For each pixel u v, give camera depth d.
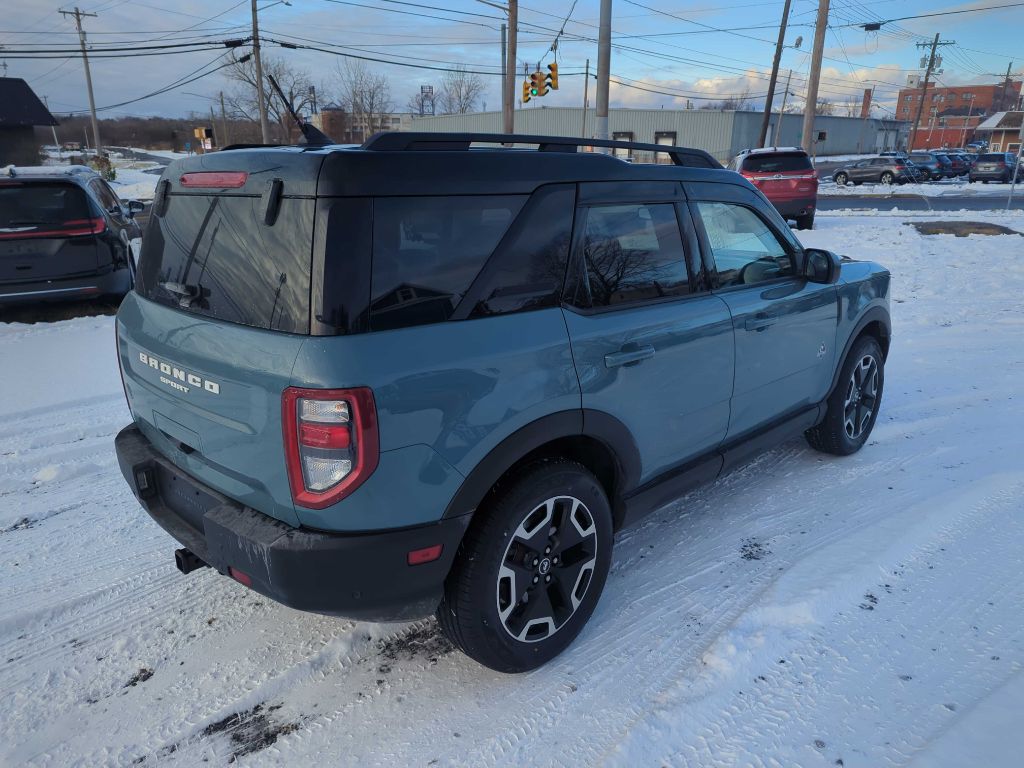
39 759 2.31
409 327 2.17
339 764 2.27
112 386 6.14
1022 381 5.85
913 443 4.68
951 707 2.37
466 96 72.31
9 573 3.37
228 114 70.62
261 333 2.17
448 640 2.71
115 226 8.70
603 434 2.72
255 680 2.66
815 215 20.52
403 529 2.19
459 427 2.22
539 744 2.31
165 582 3.31
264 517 2.30
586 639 2.83
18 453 4.77
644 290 2.93
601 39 16.22
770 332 3.53
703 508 3.89
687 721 2.36
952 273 10.52
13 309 8.29
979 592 2.99
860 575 3.10
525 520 2.47
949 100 119.25
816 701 2.42
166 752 2.34
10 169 7.98
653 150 3.13
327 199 2.07
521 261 2.46
